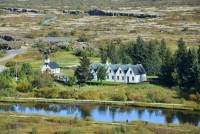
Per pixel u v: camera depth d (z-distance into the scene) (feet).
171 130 470.80
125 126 466.29
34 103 649.20
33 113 566.36
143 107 623.77
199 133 460.55
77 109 615.16
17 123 495.00
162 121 550.36
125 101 646.33
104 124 501.56
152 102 640.58
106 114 586.04
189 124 528.22
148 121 543.80
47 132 446.60
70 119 514.68
